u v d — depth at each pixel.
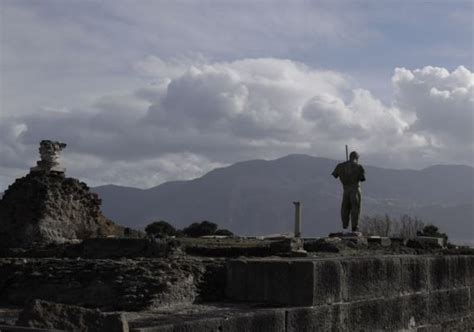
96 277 17.05
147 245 22.11
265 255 21.48
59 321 11.58
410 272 21.27
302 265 16.38
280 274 16.55
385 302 19.67
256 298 16.77
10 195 26.58
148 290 15.63
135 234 29.72
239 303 16.38
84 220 27.50
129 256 22.02
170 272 16.58
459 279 24.28
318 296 16.47
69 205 26.86
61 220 26.28
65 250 23.78
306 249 23.14
